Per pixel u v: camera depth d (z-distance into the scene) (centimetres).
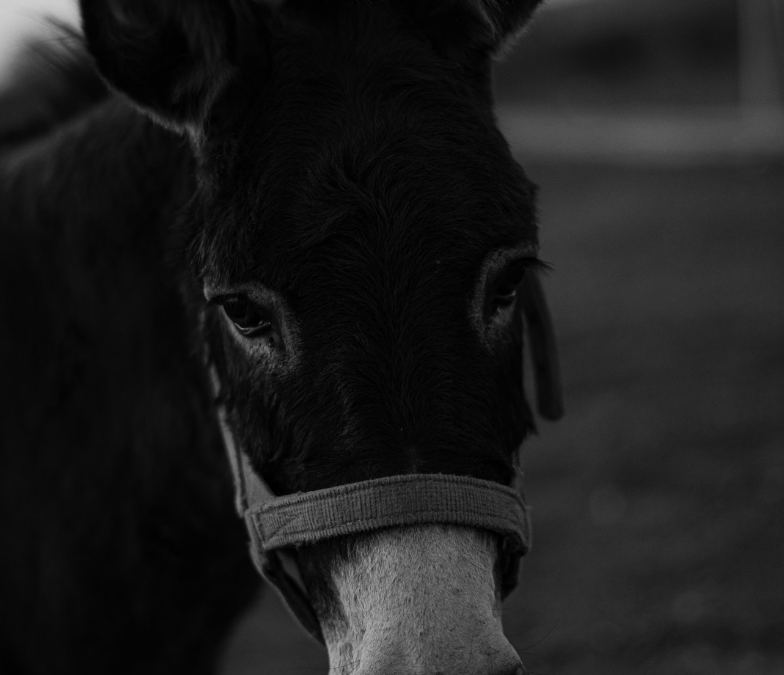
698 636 523
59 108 354
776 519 625
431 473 199
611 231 1611
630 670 504
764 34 3097
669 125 2858
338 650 208
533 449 801
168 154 280
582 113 3319
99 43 224
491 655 183
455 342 205
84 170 297
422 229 205
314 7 237
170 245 257
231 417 239
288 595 230
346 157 209
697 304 1132
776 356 914
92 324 300
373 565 198
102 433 303
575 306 1198
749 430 760
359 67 223
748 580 566
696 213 1666
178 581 311
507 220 213
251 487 230
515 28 247
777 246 1378
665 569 591
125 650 314
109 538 304
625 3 4625
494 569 208
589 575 598
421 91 220
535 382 291
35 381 311
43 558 311
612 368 948
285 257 204
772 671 484
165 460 296
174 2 227
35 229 305
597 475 729
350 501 199
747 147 2286
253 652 568
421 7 237
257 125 219
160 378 293
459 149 213
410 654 183
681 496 678
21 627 321
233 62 222
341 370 201
